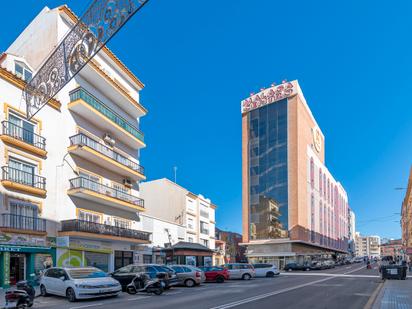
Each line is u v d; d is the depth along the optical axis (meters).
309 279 33.16
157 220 45.22
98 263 31.89
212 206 65.25
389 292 19.61
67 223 28.12
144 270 23.08
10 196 24.08
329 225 100.12
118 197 34.91
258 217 73.50
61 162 28.91
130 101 37.59
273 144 74.31
